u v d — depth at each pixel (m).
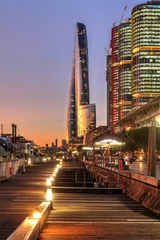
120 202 19.16
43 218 12.27
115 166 32.25
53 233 10.89
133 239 10.15
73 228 11.77
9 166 40.84
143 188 18.80
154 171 22.23
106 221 13.26
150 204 16.36
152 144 22.52
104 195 22.45
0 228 12.41
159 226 12.20
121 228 11.80
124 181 24.80
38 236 10.41
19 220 13.91
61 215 14.67
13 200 20.27
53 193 23.56
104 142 32.88
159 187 15.43
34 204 18.59
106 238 10.26
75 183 39.66
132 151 93.06
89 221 13.23
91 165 52.91
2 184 31.28
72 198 20.81
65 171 59.19
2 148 53.31
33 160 86.06
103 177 36.75
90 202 19.12
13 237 7.95
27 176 42.28
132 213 15.33
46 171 53.50
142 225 12.38
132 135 82.06
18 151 76.94
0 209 16.80
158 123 22.77
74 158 116.06
